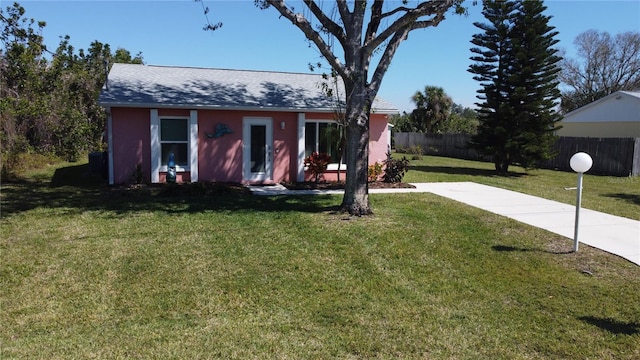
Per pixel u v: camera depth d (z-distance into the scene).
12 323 4.36
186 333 4.19
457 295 5.20
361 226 7.86
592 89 41.75
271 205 9.90
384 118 14.59
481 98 18.75
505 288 5.39
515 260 6.35
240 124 13.31
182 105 12.44
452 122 37.16
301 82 16.09
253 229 7.67
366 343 4.07
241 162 13.42
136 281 5.40
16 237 7.12
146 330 4.24
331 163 14.23
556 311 4.78
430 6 7.65
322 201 10.43
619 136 24.23
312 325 4.40
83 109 21.02
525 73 17.03
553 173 19.69
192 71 15.80
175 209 9.35
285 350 3.92
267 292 5.15
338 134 13.92
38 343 3.97
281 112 13.61
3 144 15.24
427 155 30.53
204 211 9.15
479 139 19.16
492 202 10.55
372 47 8.37
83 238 7.07
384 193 11.73
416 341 4.13
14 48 12.85
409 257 6.41
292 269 5.85
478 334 4.29
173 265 5.91
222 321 4.45
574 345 4.08
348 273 5.78
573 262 6.28
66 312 4.61
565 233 7.73
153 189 11.55
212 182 12.70
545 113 17.64
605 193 13.24
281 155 13.77
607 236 7.60
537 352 3.98
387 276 5.72
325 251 6.56
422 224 8.11
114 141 12.45
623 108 23.89
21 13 12.47
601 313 4.72
